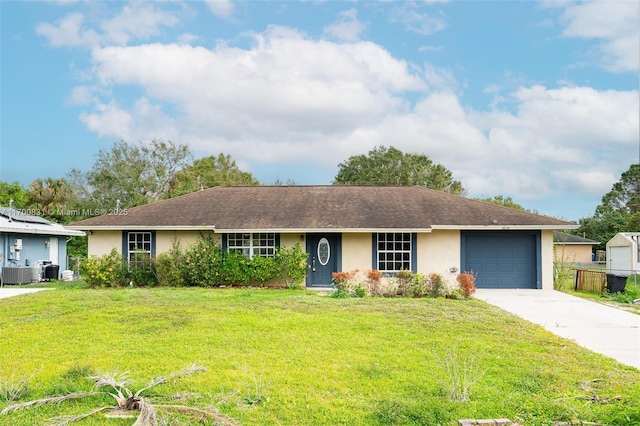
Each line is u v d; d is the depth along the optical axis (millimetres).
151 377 7152
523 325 11133
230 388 6680
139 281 19156
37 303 13805
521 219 19297
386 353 8438
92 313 11953
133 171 39656
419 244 19250
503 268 19469
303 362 7891
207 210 20625
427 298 15516
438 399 6281
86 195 39125
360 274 18703
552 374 7352
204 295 15367
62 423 5375
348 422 5637
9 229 22859
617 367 7891
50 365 7766
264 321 10891
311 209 20453
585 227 52406
